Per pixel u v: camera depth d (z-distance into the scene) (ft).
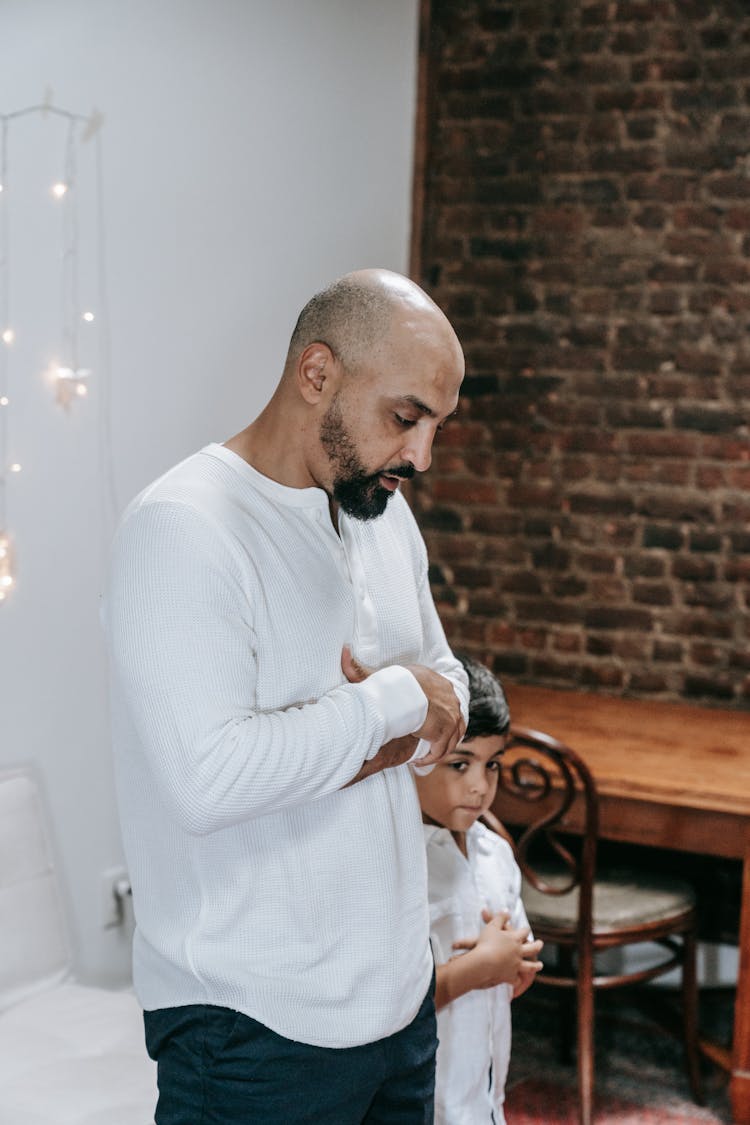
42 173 7.20
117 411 7.90
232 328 8.71
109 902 8.23
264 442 4.18
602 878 8.96
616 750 9.18
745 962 8.29
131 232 7.82
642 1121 8.41
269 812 3.74
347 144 9.67
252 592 3.90
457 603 11.13
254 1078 4.04
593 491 10.68
